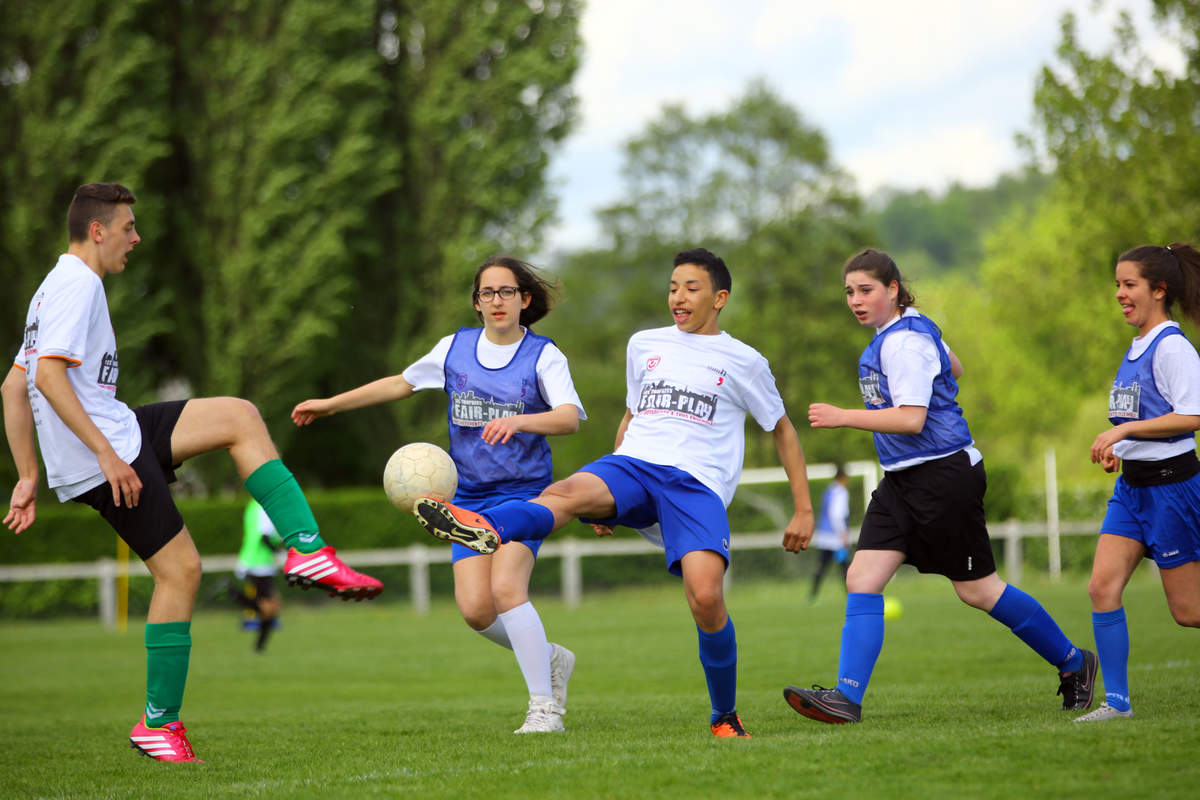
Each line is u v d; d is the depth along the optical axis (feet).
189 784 40.81
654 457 49.93
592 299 441.27
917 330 51.21
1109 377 304.09
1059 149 175.73
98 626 189.06
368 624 171.32
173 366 267.59
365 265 276.62
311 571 46.73
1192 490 47.26
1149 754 35.01
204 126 245.45
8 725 69.56
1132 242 170.19
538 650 53.36
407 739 51.65
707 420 50.44
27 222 226.17
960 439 50.96
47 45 230.07
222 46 245.86
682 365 51.21
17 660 127.95
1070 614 126.11
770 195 418.92
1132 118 167.63
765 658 97.71
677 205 429.79
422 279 272.51
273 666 111.96
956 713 52.37
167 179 257.14
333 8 249.75
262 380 247.09
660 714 59.77
